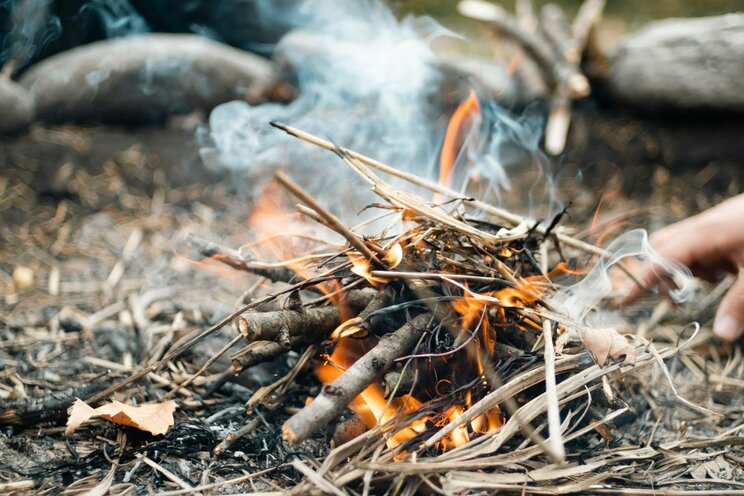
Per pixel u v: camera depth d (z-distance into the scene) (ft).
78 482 2.79
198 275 4.00
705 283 3.87
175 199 4.90
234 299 3.73
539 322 2.89
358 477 2.72
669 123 5.64
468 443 2.74
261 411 3.01
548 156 5.47
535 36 6.09
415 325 2.81
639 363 2.93
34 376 3.23
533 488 2.72
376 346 2.75
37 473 2.82
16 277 3.93
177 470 2.83
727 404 3.20
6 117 5.19
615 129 5.64
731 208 3.06
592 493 2.76
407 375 2.80
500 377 2.85
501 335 2.93
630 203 4.98
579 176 5.31
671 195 5.07
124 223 4.54
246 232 4.46
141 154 5.24
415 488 2.69
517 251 2.97
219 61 5.86
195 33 6.98
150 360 3.28
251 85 5.95
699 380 3.31
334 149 2.87
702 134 5.47
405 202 2.85
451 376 2.87
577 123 5.73
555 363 2.85
